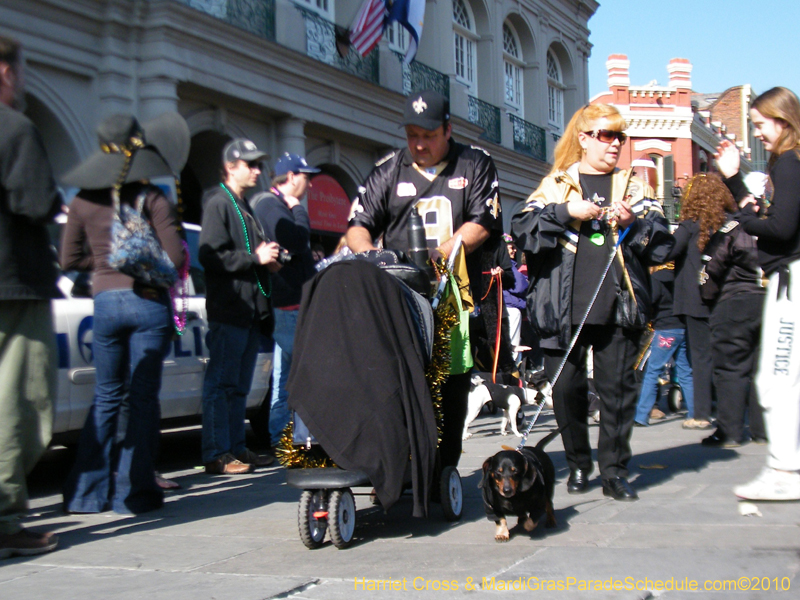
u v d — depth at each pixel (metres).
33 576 3.25
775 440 4.06
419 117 4.25
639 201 4.38
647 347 7.82
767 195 4.36
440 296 4.02
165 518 4.37
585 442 4.53
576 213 4.11
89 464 4.56
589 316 4.22
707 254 6.15
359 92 15.99
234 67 12.86
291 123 14.34
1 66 3.51
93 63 11.17
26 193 3.36
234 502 4.80
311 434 3.51
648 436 7.00
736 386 6.15
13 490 3.55
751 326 6.02
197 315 6.57
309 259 6.82
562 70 27.58
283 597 2.86
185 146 4.57
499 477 3.38
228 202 5.91
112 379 4.54
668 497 4.31
